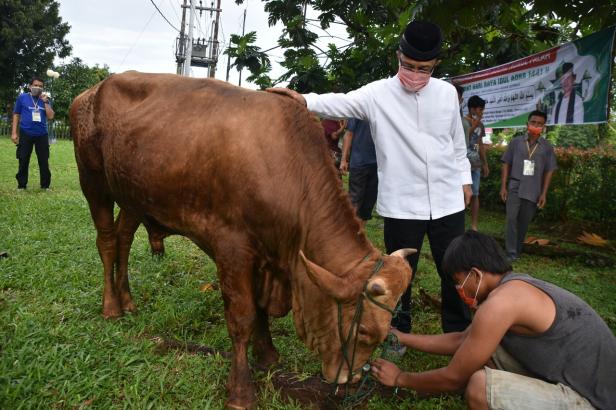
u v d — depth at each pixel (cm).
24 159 855
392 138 332
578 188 877
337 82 929
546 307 234
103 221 390
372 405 299
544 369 238
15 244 516
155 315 390
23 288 420
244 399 287
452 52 892
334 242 264
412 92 323
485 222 918
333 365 259
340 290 236
